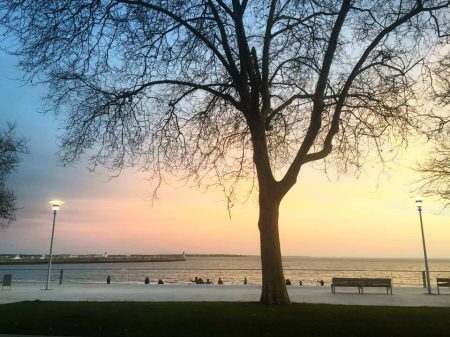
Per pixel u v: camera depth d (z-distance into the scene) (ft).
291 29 56.80
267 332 31.94
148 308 42.91
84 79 50.85
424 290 95.66
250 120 49.93
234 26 53.98
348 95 53.21
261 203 47.14
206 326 33.78
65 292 84.07
